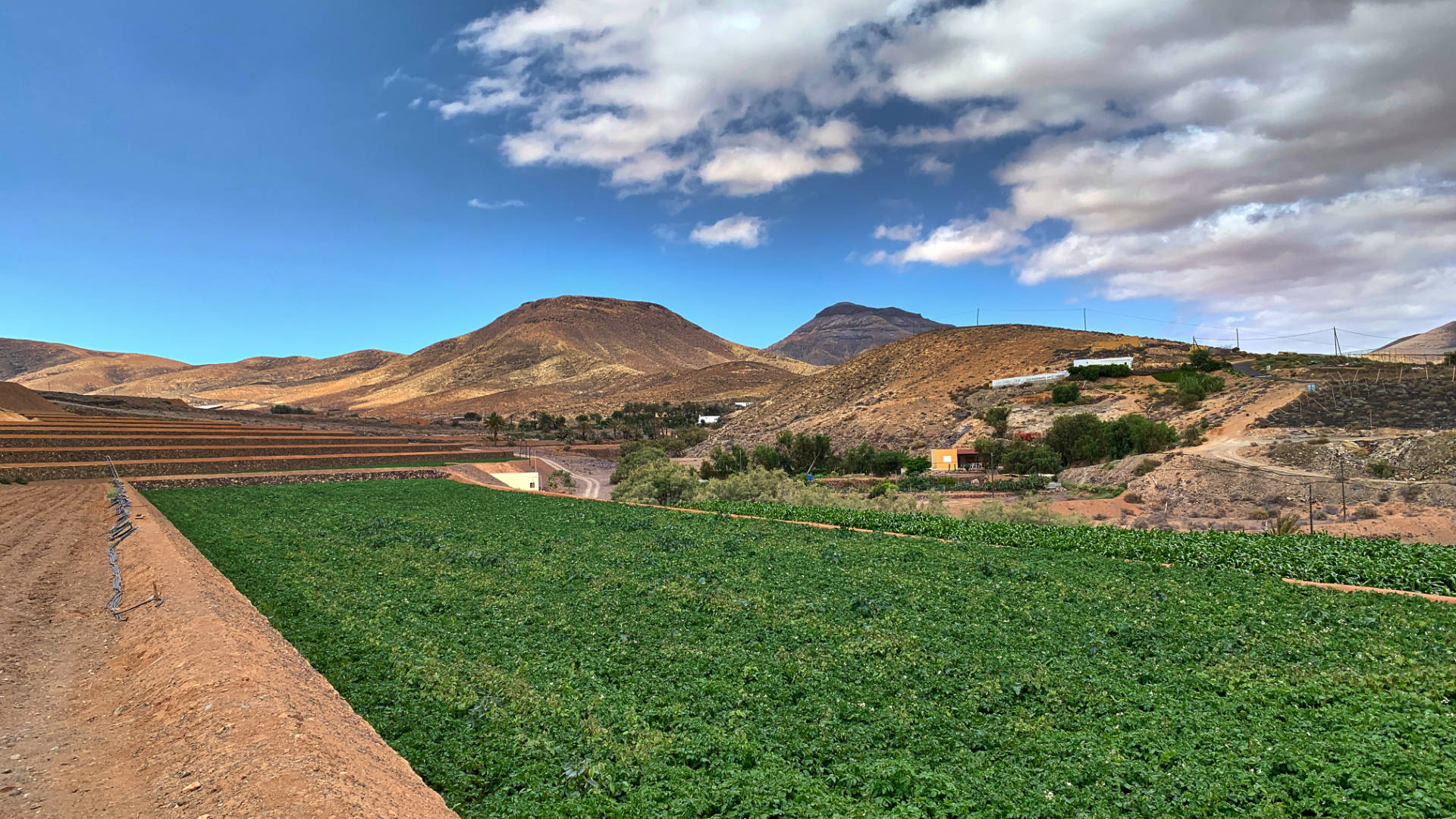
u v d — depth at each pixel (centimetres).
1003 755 1206
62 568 2633
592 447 19625
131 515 4116
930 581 2539
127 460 8112
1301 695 1395
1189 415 11131
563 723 1342
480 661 1711
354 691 1527
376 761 1088
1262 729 1237
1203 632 1842
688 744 1248
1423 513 4988
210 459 8444
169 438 10219
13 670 1455
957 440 13188
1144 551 3061
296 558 3067
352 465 9619
